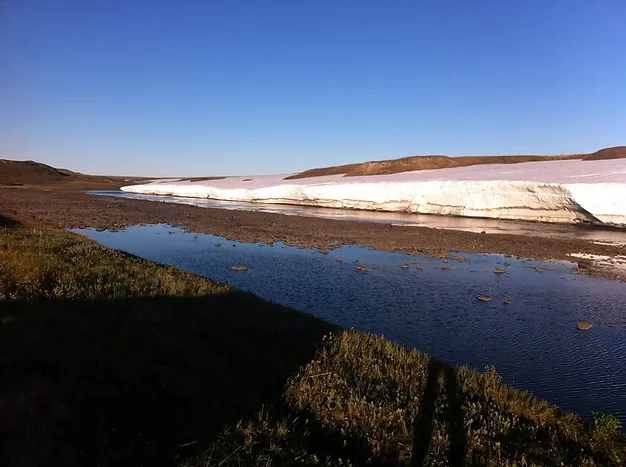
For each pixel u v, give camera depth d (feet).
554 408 19.34
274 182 246.06
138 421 13.41
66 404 13.16
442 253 69.77
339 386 18.58
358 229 97.35
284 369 19.90
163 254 66.08
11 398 12.80
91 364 16.08
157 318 23.12
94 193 248.32
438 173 178.70
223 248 72.38
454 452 14.78
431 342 32.14
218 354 20.66
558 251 72.49
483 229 100.73
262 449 13.15
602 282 52.03
